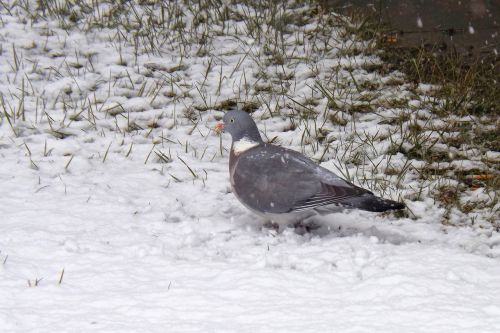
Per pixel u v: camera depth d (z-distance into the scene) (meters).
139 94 14.77
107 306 8.11
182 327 7.62
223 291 8.44
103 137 13.31
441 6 18.14
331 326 7.59
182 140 13.41
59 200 11.11
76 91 14.73
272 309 7.99
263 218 10.88
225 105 14.59
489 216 11.36
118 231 10.23
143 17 17.66
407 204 11.58
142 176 12.12
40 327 7.63
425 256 9.42
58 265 9.09
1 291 8.37
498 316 7.80
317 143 13.27
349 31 17.28
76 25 17.19
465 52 16.55
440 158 13.00
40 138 13.09
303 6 18.30
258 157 10.24
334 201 9.67
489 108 14.56
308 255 9.48
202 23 17.50
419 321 7.68
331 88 15.15
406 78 15.60
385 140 13.43
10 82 14.85
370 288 8.45
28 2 17.98
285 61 16.09
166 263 9.22
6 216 10.49
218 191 11.84
